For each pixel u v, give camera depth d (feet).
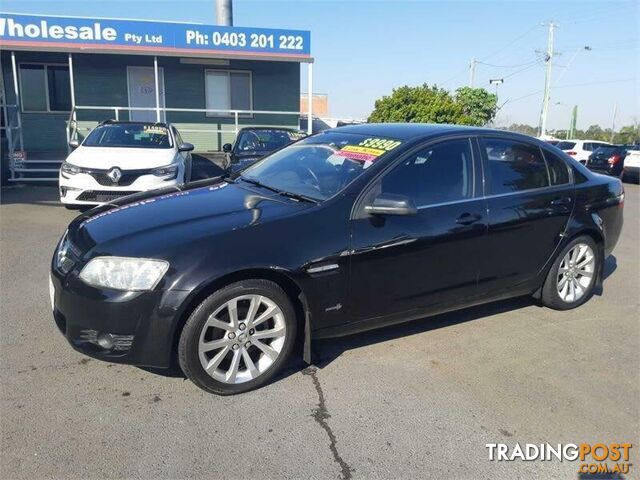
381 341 13.17
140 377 11.08
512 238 13.61
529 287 14.58
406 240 11.79
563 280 15.25
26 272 17.72
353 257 11.18
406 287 12.10
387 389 10.98
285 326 10.85
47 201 31.48
